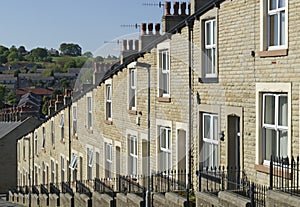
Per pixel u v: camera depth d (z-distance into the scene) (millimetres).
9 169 40594
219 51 13945
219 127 13875
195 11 15266
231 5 13430
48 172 30031
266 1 12281
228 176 13102
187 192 12211
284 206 9602
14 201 30297
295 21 11352
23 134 40000
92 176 20438
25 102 60281
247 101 12898
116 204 15039
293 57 11406
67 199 18938
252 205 10258
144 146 16531
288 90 11539
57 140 27781
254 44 12594
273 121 12336
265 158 12484
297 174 10633
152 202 13430
